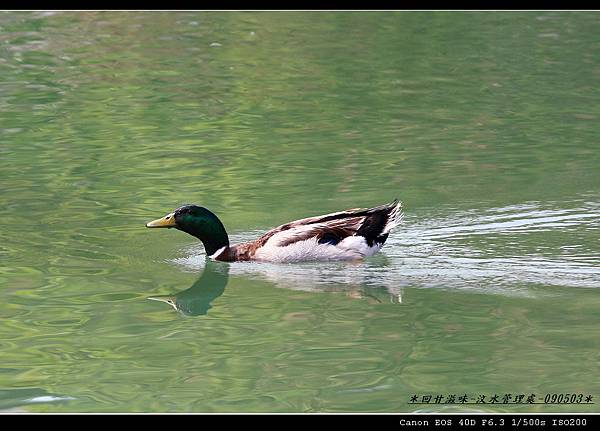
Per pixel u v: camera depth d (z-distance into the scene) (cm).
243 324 1251
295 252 1488
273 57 2767
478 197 1700
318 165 1895
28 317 1272
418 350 1161
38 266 1456
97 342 1193
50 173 1861
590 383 1071
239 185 1792
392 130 2116
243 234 1573
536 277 1388
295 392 1057
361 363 1127
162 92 2434
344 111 2266
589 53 2769
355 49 2848
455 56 2762
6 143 2042
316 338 1202
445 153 1956
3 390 1067
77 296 1348
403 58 2750
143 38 2983
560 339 1187
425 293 1351
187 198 1731
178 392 1059
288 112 2261
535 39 2938
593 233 1537
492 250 1483
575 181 1775
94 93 2425
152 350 1172
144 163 1920
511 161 1902
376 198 1709
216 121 2197
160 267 1475
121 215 1662
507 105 2302
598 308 1280
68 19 3194
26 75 2583
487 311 1278
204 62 2719
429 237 1542
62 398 1047
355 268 1462
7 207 1691
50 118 2220
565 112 2242
